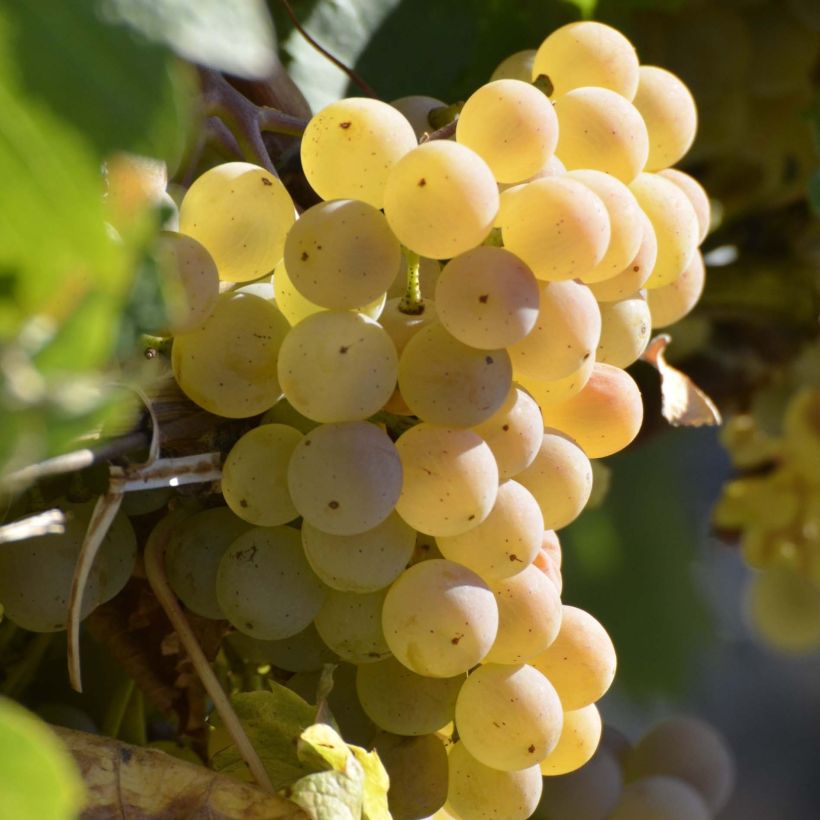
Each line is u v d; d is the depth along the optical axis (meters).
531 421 0.37
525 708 0.37
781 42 0.53
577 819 0.45
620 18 0.52
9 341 0.29
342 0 0.47
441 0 0.49
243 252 0.36
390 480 0.36
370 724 0.39
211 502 0.38
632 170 0.39
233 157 0.41
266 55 0.27
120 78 0.25
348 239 0.35
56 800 0.29
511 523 0.37
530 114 0.36
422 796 0.38
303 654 0.39
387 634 0.37
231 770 0.37
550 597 0.38
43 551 0.36
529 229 0.36
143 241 0.29
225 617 0.38
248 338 0.36
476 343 0.36
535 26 0.50
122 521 0.37
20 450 0.29
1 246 0.26
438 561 0.37
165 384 0.37
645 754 0.48
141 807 0.36
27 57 0.25
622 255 0.38
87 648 0.41
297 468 0.36
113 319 0.29
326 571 0.37
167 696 0.40
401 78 0.48
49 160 0.25
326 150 0.37
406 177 0.35
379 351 0.36
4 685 0.40
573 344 0.37
